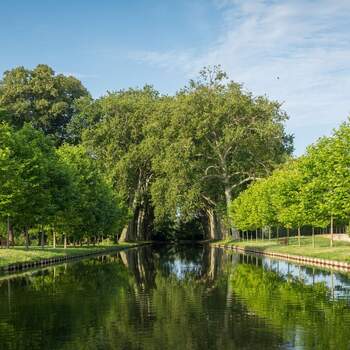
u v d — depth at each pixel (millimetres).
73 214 71438
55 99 121062
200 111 93875
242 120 96125
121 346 18828
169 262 59781
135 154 102812
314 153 56469
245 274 42031
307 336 19859
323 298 28422
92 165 85125
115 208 93250
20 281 38125
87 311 25609
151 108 106875
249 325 21812
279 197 65750
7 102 117750
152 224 142875
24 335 20719
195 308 26047
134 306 26953
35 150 59562
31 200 59000
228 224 107562
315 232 112188
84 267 51312
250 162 97875
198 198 100875
